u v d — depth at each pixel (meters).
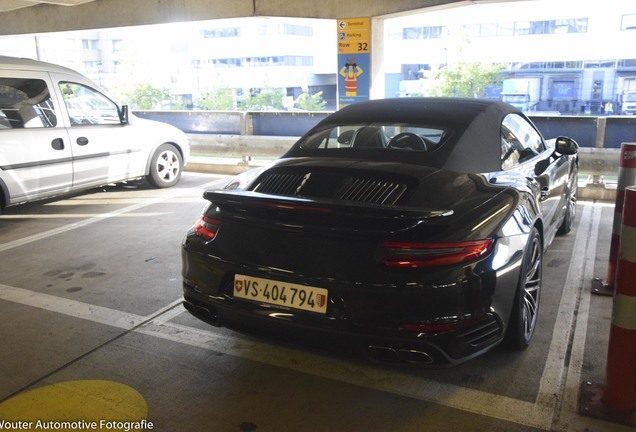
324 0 8.95
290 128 8.93
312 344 2.43
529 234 2.73
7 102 5.78
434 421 2.41
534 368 2.81
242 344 3.18
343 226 2.32
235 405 2.56
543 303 3.65
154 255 4.80
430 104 3.45
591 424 2.35
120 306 3.73
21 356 3.06
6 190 5.76
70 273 4.39
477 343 2.38
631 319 2.28
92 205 6.77
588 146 6.90
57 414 2.50
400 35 35.53
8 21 12.92
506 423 2.38
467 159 2.92
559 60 30.48
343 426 2.39
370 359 2.35
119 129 6.95
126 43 37.81
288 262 2.42
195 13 10.32
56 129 6.18
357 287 2.27
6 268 4.54
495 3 8.04
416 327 2.23
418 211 2.17
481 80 23.22
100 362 2.98
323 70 51.69
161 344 3.18
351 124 3.36
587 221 5.77
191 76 45.59
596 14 29.59
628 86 29.52
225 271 2.58
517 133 3.65
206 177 8.66
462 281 2.26
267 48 47.66
